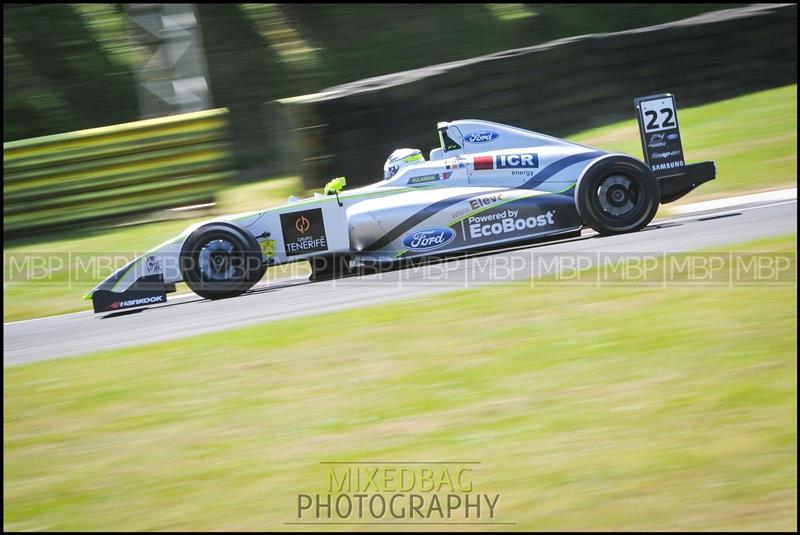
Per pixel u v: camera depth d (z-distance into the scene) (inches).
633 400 509.0
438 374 571.5
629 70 1513.3
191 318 796.0
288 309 763.4
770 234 790.5
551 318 637.3
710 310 615.5
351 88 1418.6
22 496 492.4
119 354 700.0
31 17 2015.3
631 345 576.1
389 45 2127.2
